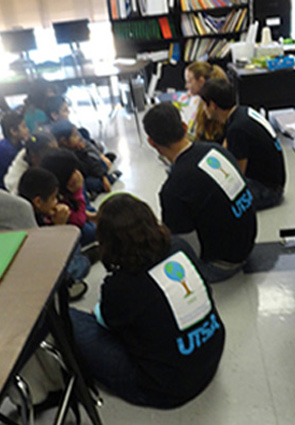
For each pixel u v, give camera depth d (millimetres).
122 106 5441
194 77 3229
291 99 3848
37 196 1867
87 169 3182
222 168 1920
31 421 1121
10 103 5672
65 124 3129
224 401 1492
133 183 3385
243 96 3857
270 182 2686
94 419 1297
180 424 1433
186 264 1358
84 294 2137
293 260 2201
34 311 777
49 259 913
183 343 1336
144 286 1285
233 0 5152
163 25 5391
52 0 5285
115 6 5258
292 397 1477
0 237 1004
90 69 4375
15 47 4676
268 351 1676
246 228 1994
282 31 5105
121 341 1513
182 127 1914
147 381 1432
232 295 2006
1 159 2752
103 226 1261
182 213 1928
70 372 1175
